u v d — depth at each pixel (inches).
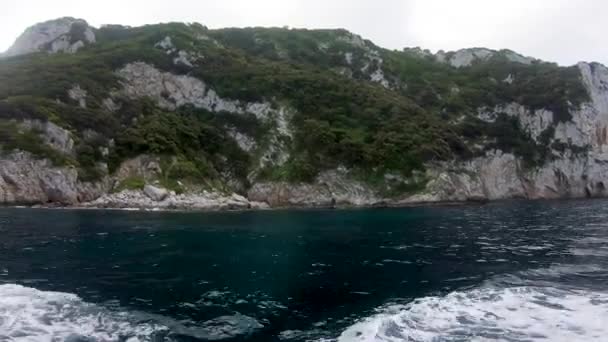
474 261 912.3
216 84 3179.1
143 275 768.9
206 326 518.0
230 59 3412.9
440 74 4301.2
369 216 1951.3
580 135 3378.4
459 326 518.9
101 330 494.6
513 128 3467.0
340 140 2896.2
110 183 2319.1
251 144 2935.5
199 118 3058.6
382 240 1203.9
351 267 852.0
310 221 1720.0
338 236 1282.0
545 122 3427.7
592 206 2407.7
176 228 1417.3
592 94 3617.1
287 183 2682.1
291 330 508.1
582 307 584.4
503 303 607.8
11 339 456.8
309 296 651.5
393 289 693.9
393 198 2699.3
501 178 3144.7
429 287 705.6
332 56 4160.9
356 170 2797.7
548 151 3336.6
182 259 912.9
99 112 2529.5
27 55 3213.6
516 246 1098.7
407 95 3890.3
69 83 2568.9
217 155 2842.0
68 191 2124.8
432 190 2709.2
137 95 2974.9
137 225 1472.7
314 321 539.8
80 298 616.7
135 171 2416.3
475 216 1907.0
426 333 496.7
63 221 1512.1
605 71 3789.4
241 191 2719.0
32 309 554.6
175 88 3144.7
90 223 1485.0
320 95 3223.4
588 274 782.5
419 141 2888.8
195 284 712.4
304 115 3058.6
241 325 523.8
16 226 1362.0
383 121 3075.8
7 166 2048.5
